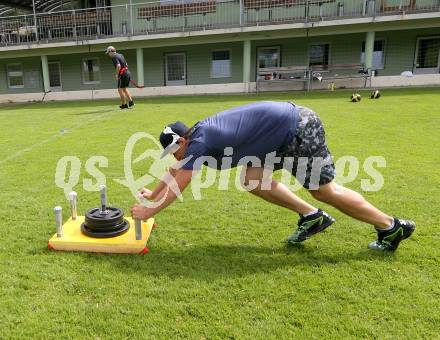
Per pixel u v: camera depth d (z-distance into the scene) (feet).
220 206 12.28
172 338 6.45
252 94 50.44
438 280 7.93
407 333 6.46
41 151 20.52
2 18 65.10
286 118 8.30
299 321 6.80
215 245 9.66
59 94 62.49
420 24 49.98
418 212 11.35
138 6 60.13
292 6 54.54
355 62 57.16
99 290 7.77
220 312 7.07
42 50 63.41
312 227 9.48
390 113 28.43
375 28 51.01
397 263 8.61
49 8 75.41
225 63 61.72
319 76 50.78
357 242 9.62
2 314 7.07
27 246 9.65
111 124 28.48
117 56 37.78
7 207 12.46
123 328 6.68
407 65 56.08
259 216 11.43
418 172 15.08
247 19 56.13
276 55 59.77
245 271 8.41
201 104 39.99
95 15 61.62
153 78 64.54
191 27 56.34
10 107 51.83
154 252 9.32
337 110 30.78
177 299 7.47
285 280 8.05
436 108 29.91
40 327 6.74
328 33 52.60
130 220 10.78
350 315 6.93
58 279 8.18
